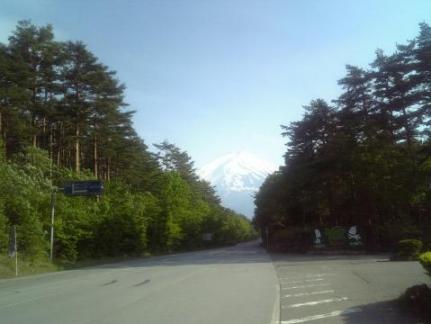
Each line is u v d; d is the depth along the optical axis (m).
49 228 39.84
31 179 40.66
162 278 23.02
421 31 41.38
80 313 12.73
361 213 47.25
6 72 43.16
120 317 11.94
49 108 47.03
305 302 14.23
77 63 48.97
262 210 75.88
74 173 48.12
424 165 41.03
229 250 74.06
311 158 52.88
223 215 115.44
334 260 33.59
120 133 57.38
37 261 34.84
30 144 47.44
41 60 47.19
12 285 21.92
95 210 48.97
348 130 46.19
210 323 11.04
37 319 11.99
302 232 50.72
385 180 42.97
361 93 45.84
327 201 50.91
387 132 43.97
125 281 21.94
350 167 45.88
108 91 50.78
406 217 45.06
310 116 53.81
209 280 21.47
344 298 14.77
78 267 37.75
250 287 18.39
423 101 41.56
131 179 70.25
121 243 52.50
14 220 35.12
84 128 50.69
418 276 19.88
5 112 44.59
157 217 64.12
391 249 42.00
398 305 13.16
